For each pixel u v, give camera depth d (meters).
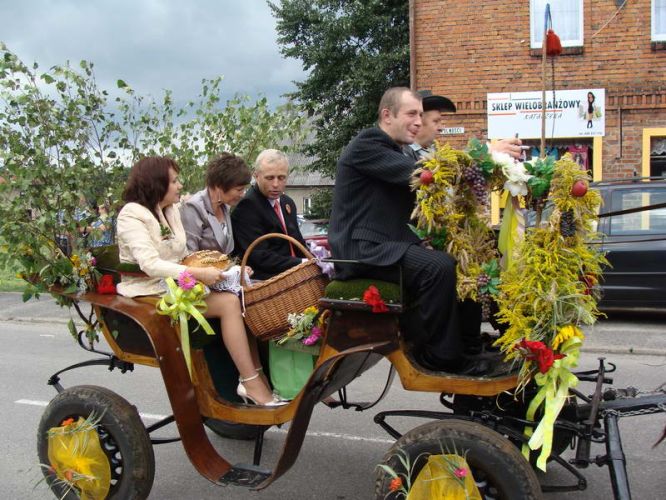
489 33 12.98
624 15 12.39
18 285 14.37
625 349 7.46
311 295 3.86
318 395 3.50
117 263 4.19
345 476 4.56
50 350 8.70
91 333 4.29
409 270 3.34
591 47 12.59
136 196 3.97
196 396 3.93
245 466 3.79
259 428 3.92
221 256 3.97
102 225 4.21
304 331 3.77
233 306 3.93
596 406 3.23
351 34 18.95
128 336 4.11
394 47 18.80
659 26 12.32
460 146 13.28
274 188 4.92
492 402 3.49
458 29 13.09
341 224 3.61
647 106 12.43
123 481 3.79
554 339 3.00
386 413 3.64
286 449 3.40
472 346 3.65
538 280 3.06
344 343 3.50
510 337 3.09
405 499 3.14
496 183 3.40
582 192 3.00
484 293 3.26
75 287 4.11
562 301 3.02
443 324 3.35
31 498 4.34
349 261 3.44
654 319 9.03
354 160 3.56
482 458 3.01
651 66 12.37
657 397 3.44
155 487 4.47
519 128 13.00
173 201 4.08
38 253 4.15
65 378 7.28
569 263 3.07
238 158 4.60
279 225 4.96
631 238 8.32
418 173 3.31
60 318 10.89
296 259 4.83
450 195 3.29
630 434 5.07
